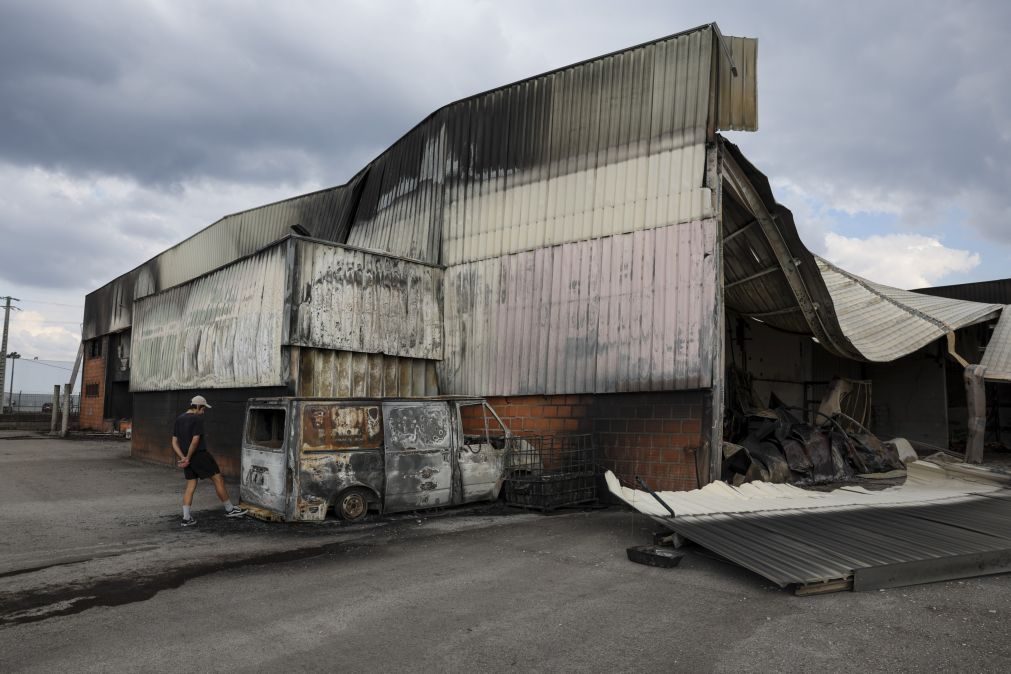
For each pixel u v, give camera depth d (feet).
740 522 22.81
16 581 19.90
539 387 38.22
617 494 24.81
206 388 48.16
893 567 18.21
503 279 41.29
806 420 59.36
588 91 39.06
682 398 32.71
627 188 36.27
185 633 15.34
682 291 33.12
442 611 16.71
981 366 48.42
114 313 104.42
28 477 47.19
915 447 59.88
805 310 42.86
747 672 12.83
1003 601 16.98
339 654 13.97
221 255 79.36
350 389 39.47
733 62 34.14
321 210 66.44
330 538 25.77
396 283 42.16
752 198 36.22
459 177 45.52
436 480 30.81
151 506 34.01
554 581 19.36
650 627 15.30
